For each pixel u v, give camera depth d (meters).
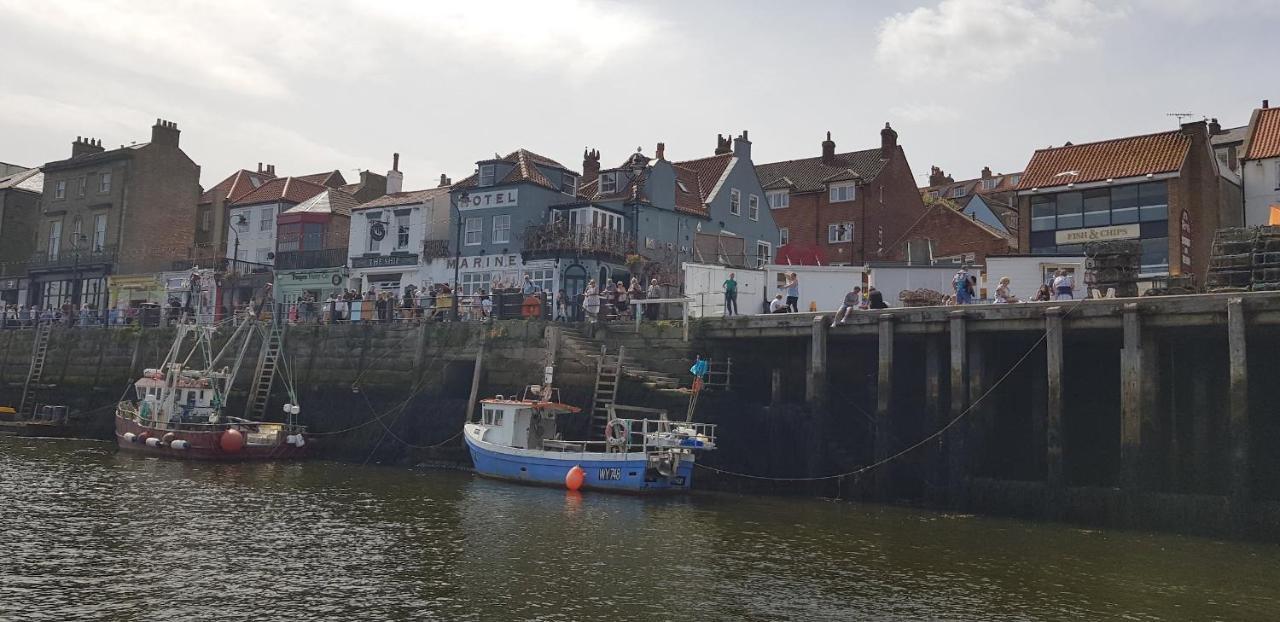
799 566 17.77
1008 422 27.11
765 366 30.55
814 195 60.34
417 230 48.94
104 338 46.31
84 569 16.36
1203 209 37.88
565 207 44.31
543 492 26.73
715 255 45.28
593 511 23.48
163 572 16.33
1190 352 25.02
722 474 28.19
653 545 19.42
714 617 14.33
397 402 35.44
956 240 51.19
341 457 35.56
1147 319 22.83
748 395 30.48
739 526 21.81
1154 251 38.03
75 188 62.94
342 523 21.20
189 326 38.00
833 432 28.88
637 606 14.84
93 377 46.06
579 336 32.78
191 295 53.12
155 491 25.34
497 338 33.75
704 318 30.42
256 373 38.69
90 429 43.03
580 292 42.41
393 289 49.31
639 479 26.28
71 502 23.02
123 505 22.86
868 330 26.83
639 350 31.64
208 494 25.08
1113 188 39.16
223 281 55.38
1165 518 21.80
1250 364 24.55
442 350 34.97
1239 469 21.17
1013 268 32.75
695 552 18.81
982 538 20.72
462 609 14.48
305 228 55.06
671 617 14.27
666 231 47.06
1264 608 15.27
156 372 36.06
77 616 13.66
